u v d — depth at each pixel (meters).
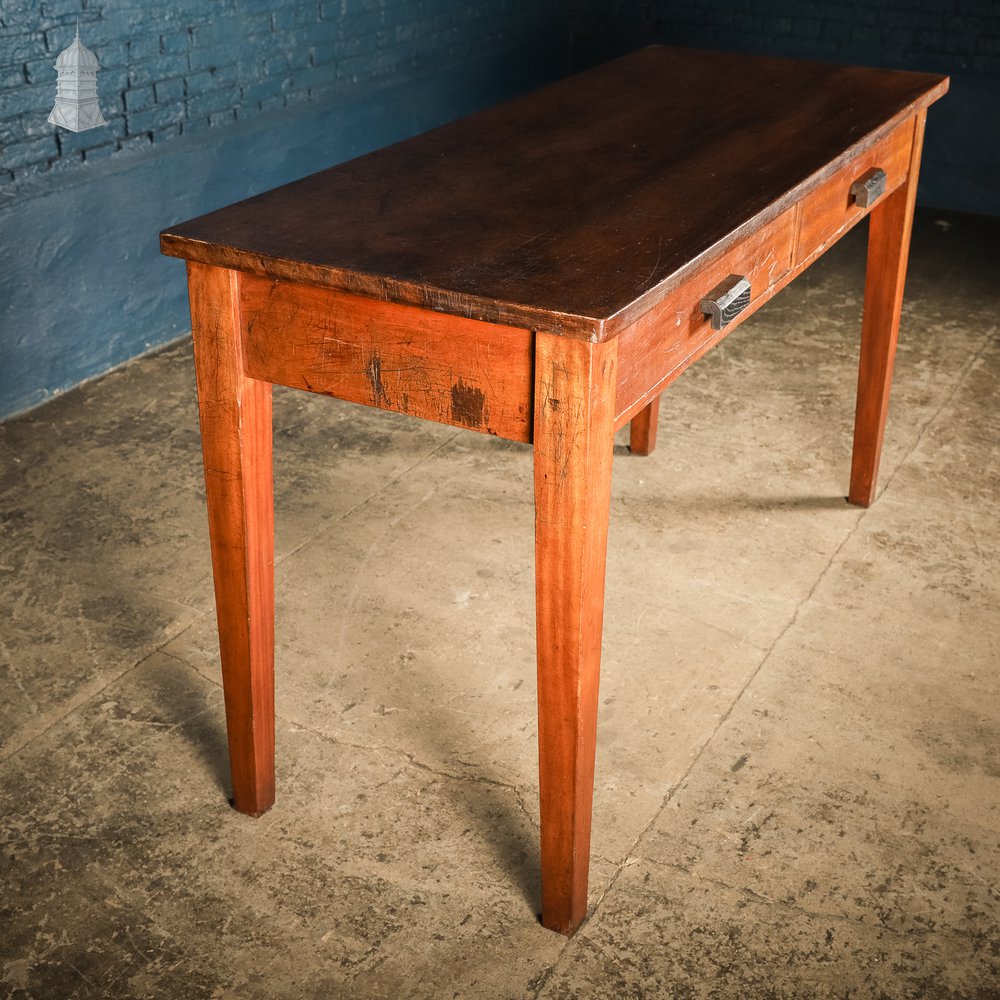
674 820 2.16
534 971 1.87
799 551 2.96
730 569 2.89
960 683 2.51
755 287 2.04
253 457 1.91
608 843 2.12
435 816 2.18
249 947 1.92
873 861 2.08
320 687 2.50
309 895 2.02
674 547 2.97
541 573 1.69
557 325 1.51
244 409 1.87
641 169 2.12
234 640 2.03
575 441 1.58
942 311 4.34
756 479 3.28
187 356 4.06
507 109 2.54
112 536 3.04
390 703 2.46
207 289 1.80
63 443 3.50
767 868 2.06
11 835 2.14
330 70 4.63
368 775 2.28
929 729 2.38
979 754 2.31
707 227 1.82
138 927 1.96
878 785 2.24
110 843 2.12
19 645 2.63
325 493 3.22
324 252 1.72
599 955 1.90
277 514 3.12
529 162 2.17
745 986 1.85
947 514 3.11
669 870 2.06
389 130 4.95
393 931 1.95
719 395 3.76
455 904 2.00
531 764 2.30
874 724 2.39
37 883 2.04
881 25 5.30
